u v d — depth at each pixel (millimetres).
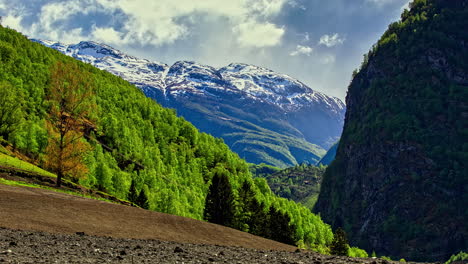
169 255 26188
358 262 28328
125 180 130500
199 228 51906
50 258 21000
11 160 91438
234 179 193875
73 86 72812
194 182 190250
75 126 73812
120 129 179375
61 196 54250
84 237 32656
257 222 120125
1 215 37094
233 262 24984
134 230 42031
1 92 120312
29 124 124875
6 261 19219
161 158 197500
